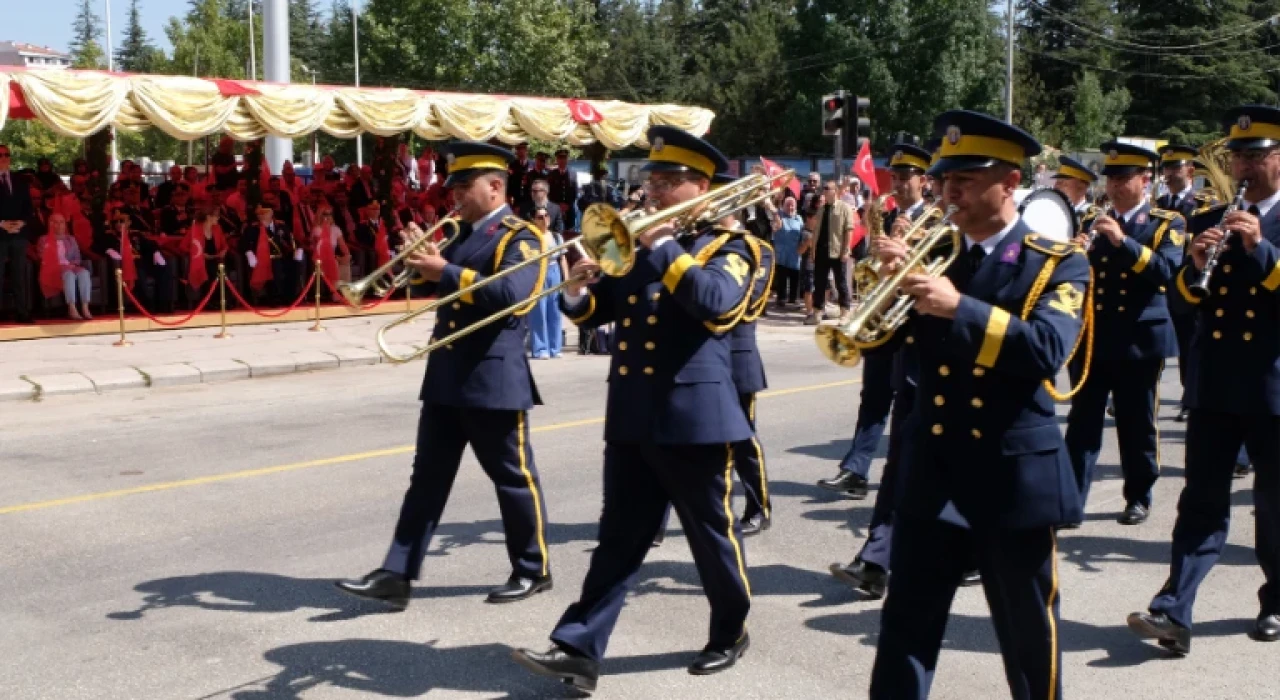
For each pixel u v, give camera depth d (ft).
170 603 18.86
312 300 56.70
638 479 15.46
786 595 19.48
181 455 29.45
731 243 15.03
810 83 180.65
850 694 15.46
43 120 44.83
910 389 18.99
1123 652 16.96
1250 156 17.25
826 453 30.19
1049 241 11.86
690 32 272.92
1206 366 16.96
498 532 22.93
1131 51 193.98
